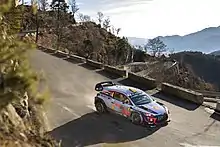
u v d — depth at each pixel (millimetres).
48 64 31469
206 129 14766
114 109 15766
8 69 4336
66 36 81438
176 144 12789
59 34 75438
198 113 17328
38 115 13039
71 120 15211
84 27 94750
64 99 18906
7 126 8703
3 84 4230
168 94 21203
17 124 9500
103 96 16453
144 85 23719
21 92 4422
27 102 12008
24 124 10320
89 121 15219
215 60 133625
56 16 89375
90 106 17797
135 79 25047
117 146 12242
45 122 13586
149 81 23422
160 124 14570
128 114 15023
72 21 100438
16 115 10070
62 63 32969
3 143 7578
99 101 16500
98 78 25875
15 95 4293
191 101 19516
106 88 16625
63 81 23766
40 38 64375
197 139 13453
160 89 22438
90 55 75000
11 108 9969
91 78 25766
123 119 15562
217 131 14562
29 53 4711
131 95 15422
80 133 13586
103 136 13344
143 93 15836
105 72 28578
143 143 12734
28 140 8867
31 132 9891
